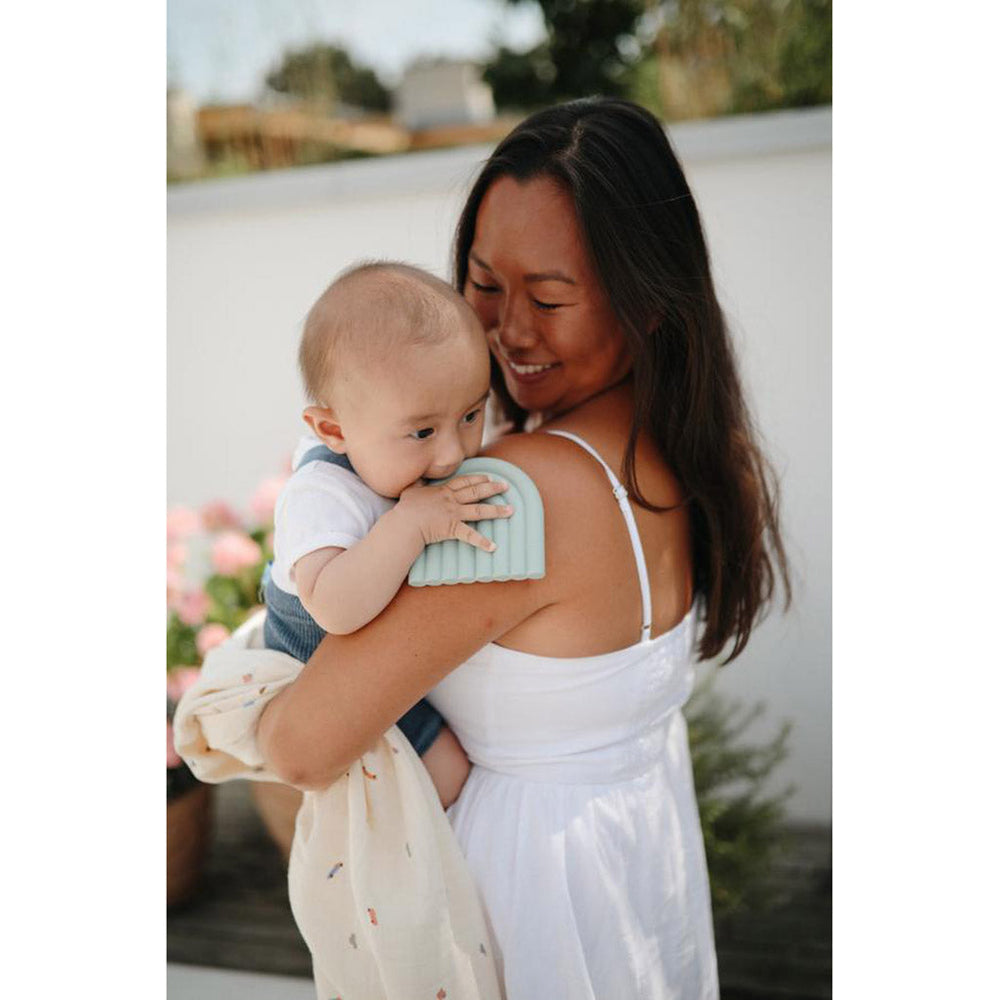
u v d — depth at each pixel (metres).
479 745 1.32
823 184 2.86
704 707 2.85
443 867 1.27
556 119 1.33
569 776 1.29
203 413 3.43
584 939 1.27
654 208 1.30
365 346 1.22
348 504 1.26
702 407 1.38
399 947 1.23
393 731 1.28
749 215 2.91
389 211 3.26
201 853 3.01
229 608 2.86
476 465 1.25
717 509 1.45
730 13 3.12
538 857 1.27
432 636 1.19
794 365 2.89
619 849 1.30
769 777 2.89
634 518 1.28
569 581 1.21
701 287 1.37
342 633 1.20
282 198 3.31
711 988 1.52
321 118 3.83
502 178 1.32
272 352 3.37
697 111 3.20
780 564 1.68
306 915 1.34
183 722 1.36
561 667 1.23
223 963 2.76
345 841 1.31
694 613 1.53
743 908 2.68
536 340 1.34
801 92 3.09
